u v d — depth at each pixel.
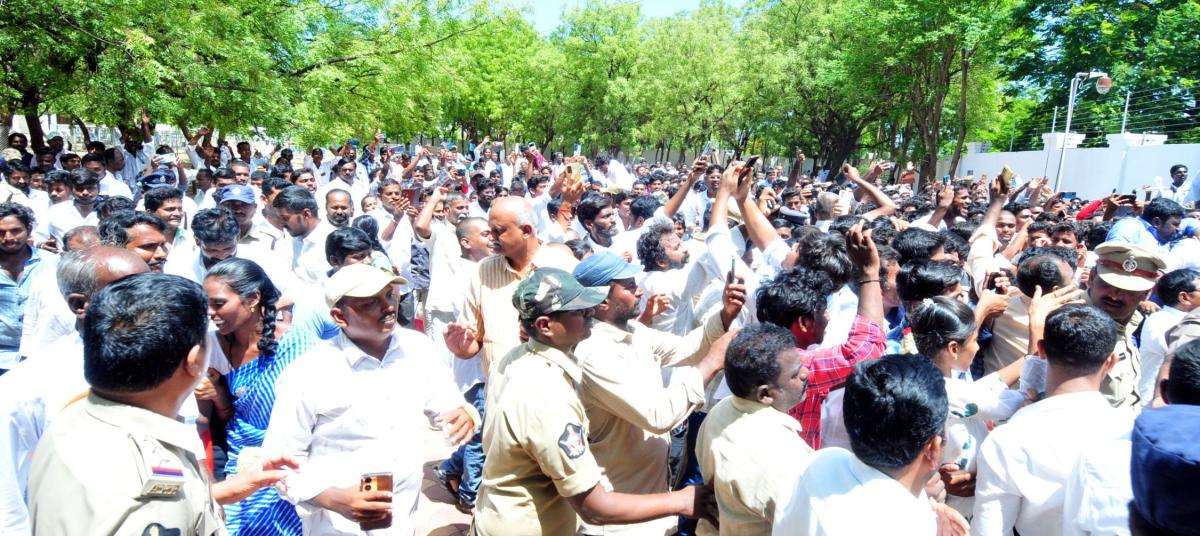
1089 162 21.44
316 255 5.55
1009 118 44.94
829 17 34.94
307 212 5.54
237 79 12.21
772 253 4.58
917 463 1.84
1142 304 4.53
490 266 3.96
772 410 2.37
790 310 2.96
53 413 2.31
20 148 12.15
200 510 1.64
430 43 16.95
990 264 5.10
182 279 1.74
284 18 13.71
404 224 6.96
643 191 13.23
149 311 1.61
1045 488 2.36
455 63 18.73
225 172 8.47
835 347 2.90
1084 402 2.43
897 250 4.75
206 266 4.46
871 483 1.79
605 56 36.19
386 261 5.14
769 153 42.50
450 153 18.92
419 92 17.62
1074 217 10.47
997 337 4.12
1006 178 5.84
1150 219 7.09
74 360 2.42
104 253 2.59
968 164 31.47
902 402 1.75
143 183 8.80
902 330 3.62
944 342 2.88
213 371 2.85
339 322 2.71
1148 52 22.31
